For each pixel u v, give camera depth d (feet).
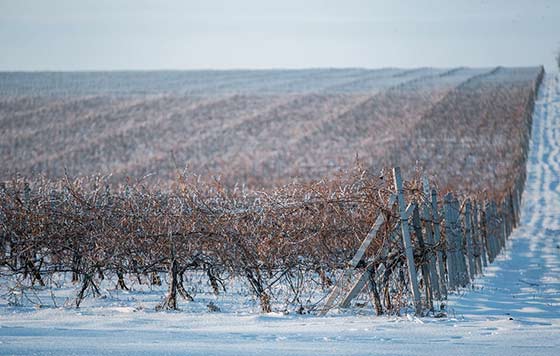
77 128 557.74
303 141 488.85
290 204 99.60
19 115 616.39
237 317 83.10
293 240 98.02
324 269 98.68
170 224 98.89
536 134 469.98
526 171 363.97
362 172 105.19
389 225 92.63
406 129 500.33
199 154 456.86
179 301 98.84
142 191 108.88
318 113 603.26
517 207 247.70
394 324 78.18
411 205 92.68
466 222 131.23
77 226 102.99
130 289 108.37
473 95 644.27
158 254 101.60
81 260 103.81
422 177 101.35
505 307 100.68
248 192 119.34
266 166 401.90
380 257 92.17
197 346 57.67
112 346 56.03
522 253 178.09
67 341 58.70
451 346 60.70
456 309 97.50
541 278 135.23
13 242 103.50
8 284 108.17
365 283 93.25
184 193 104.88
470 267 131.03
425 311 91.50
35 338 60.13
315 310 91.71
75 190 111.65
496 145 430.20
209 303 97.14
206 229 99.71
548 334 69.82
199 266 102.01
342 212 98.43
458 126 497.87
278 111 623.36
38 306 92.48
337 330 71.87
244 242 98.12
